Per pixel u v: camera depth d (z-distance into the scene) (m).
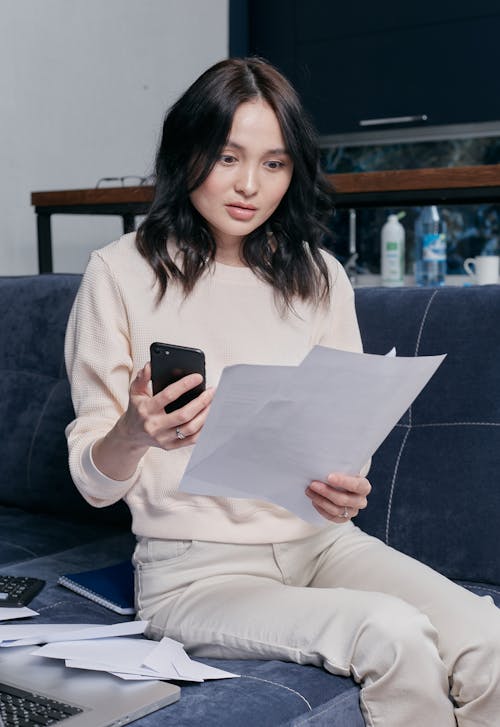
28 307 2.23
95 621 1.48
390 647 1.19
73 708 1.11
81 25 3.79
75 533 2.00
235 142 1.40
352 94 4.17
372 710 1.20
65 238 3.84
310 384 1.14
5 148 3.54
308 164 1.49
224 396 1.11
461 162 4.21
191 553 1.41
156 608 1.41
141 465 1.43
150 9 4.07
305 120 1.46
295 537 1.45
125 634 1.33
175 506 1.42
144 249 1.48
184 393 1.20
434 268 3.80
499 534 1.61
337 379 1.15
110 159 3.96
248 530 1.42
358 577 1.43
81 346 1.47
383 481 1.72
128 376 1.47
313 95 4.25
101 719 1.08
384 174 2.52
